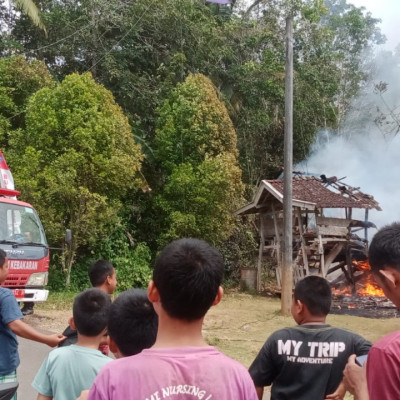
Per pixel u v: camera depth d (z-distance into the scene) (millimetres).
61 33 19391
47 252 10648
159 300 1870
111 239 16125
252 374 3070
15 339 3820
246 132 21719
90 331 2887
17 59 16250
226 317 12289
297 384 2973
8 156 14781
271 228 17312
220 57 20297
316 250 15680
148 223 17609
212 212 16391
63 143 14383
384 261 1894
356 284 16672
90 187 14461
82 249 15719
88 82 14945
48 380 2807
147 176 17875
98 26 19406
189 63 20047
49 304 12609
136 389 1679
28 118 14734
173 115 16984
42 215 13828
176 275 1805
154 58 19766
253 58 21875
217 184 16047
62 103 14539
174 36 19547
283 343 3027
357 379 2105
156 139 17078
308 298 3125
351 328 11289
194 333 1854
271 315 12766
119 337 2422
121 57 19094
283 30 22422
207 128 16641
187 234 16422
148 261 16984
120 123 15023
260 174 22812
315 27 23062
